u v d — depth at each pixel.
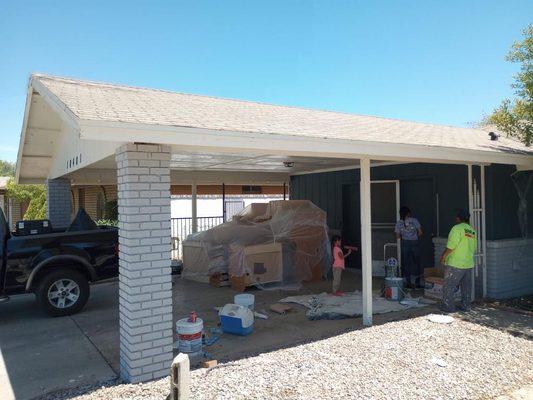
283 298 8.84
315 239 10.66
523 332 6.40
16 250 7.48
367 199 6.89
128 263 4.82
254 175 13.96
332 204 12.80
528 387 4.64
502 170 9.01
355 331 6.52
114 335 6.62
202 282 10.59
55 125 9.13
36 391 4.70
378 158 6.98
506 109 8.34
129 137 4.46
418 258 9.65
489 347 5.79
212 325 7.03
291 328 6.75
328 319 7.23
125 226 4.89
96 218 19.62
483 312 7.59
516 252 9.01
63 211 11.30
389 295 8.50
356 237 12.30
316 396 4.39
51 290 7.69
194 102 7.62
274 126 6.01
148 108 5.70
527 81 7.78
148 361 4.86
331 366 5.14
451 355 5.50
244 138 5.16
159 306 4.93
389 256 10.84
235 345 5.99
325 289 9.71
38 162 11.20
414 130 9.30
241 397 4.37
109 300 9.00
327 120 8.39
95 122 4.25
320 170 12.95
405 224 9.54
